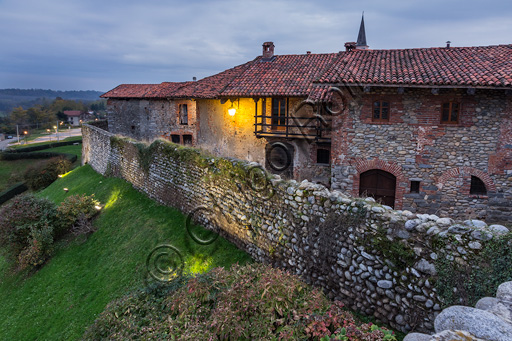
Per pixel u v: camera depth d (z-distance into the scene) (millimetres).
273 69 16391
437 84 9562
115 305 7449
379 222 6023
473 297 4867
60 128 91125
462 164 10336
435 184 10641
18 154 45469
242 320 5496
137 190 15969
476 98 9922
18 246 13445
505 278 4605
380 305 5949
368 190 11367
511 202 10102
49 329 9242
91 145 25156
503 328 2500
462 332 2510
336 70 11242
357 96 10844
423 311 5395
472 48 12133
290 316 5340
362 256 6188
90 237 13414
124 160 17594
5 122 94375
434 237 5320
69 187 22406
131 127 28641
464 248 5008
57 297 10523
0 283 12867
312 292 5848
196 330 5625
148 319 6699
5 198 31250
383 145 10875
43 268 12633
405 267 5613
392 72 10578
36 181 31656
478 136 10078
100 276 10609
